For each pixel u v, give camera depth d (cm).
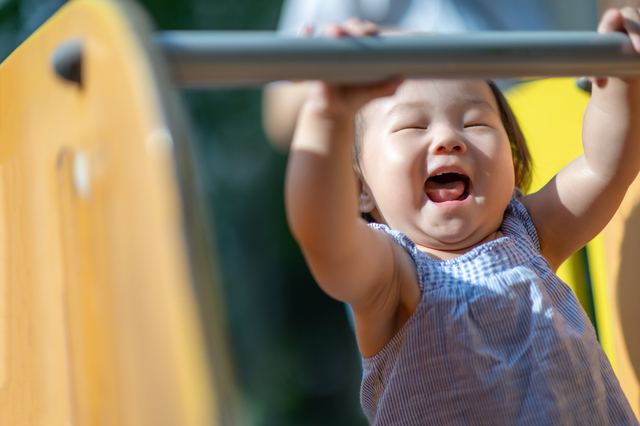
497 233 107
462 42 65
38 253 60
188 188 43
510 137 122
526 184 127
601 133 107
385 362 95
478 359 91
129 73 45
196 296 41
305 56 60
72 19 53
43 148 58
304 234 75
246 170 463
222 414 40
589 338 98
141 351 43
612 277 120
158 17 429
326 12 167
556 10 182
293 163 74
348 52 61
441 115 103
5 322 70
